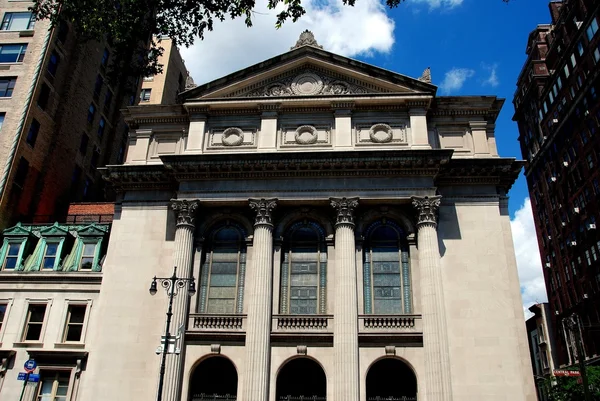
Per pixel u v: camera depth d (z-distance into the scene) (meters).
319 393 29.47
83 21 26.64
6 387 31.42
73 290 34.03
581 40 69.81
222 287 32.12
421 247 30.34
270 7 22.66
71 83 48.31
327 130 34.66
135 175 34.44
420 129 33.72
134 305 31.45
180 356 29.22
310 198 32.00
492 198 32.50
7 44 45.66
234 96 35.88
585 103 69.12
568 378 53.31
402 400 28.83
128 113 36.88
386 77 35.12
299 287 31.67
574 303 73.12
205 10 25.77
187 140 35.12
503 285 30.30
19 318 33.47
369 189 31.92
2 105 43.00
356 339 28.64
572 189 73.38
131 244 33.25
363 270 31.47
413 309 30.27
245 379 28.05
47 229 37.19
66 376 31.28
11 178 40.56
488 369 28.34
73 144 48.59
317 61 35.97
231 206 33.16
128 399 29.06
